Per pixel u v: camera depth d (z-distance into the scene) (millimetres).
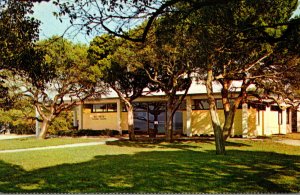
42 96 30812
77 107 41469
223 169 12648
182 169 12672
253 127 31422
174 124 35906
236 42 10344
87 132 37000
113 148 22641
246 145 23500
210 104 18453
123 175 11516
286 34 9023
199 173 11781
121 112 38562
